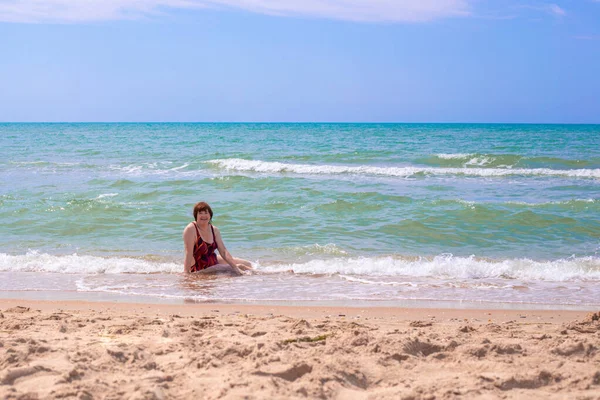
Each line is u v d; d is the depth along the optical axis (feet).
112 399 9.29
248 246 31.42
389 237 33.58
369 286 23.54
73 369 10.33
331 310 19.58
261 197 46.73
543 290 22.84
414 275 25.46
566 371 10.96
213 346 12.68
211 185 53.47
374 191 51.01
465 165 79.20
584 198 47.50
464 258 28.45
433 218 38.19
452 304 20.66
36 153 99.50
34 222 37.09
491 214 38.86
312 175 67.10
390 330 15.16
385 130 256.11
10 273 25.55
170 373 10.70
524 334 14.61
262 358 11.48
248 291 22.58
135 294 22.04
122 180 55.52
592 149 104.01
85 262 27.35
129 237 33.40
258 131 241.96
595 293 22.34
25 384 9.91
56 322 15.90
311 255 29.53
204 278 24.85
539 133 200.95
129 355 11.78
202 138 162.09
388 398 9.65
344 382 10.42
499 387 10.19
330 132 222.89
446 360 11.94
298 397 9.56
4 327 15.06
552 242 32.68
